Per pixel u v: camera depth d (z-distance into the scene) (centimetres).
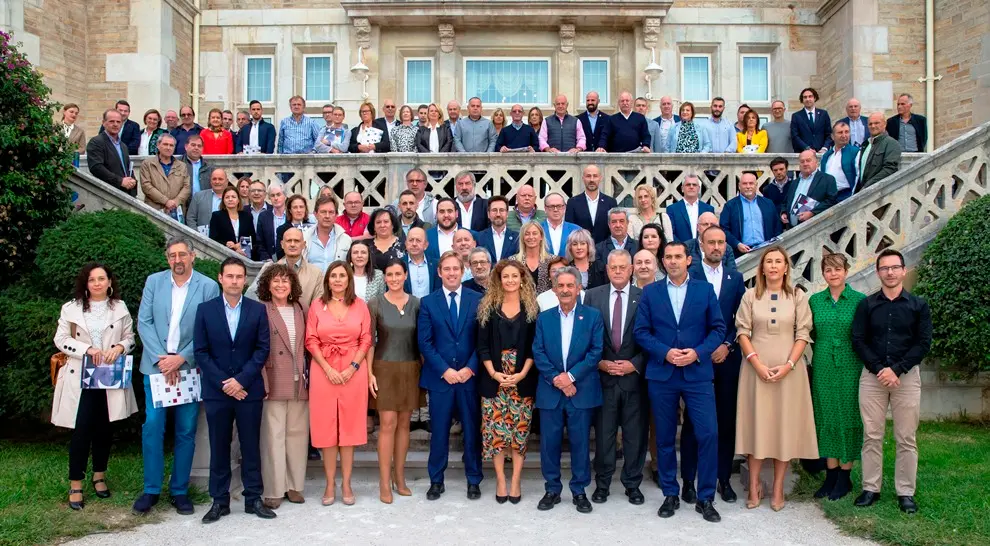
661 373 554
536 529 519
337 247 712
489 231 733
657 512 554
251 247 880
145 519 536
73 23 1260
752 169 941
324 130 1048
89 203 812
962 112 1238
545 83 1425
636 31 1385
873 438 546
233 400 547
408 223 759
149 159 897
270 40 1405
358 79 1394
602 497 581
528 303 585
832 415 562
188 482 564
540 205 948
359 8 1356
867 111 1288
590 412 569
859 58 1289
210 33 1412
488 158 923
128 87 1285
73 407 554
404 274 598
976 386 791
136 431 686
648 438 612
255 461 552
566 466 658
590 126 1037
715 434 552
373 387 588
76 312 562
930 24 1283
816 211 823
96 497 569
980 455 652
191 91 1397
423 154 919
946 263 745
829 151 900
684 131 1016
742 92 1424
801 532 514
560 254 742
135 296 686
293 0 1405
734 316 598
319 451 664
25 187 739
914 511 530
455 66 1401
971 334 719
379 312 595
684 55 1422
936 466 623
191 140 945
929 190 796
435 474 589
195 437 582
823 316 570
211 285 579
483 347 578
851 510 536
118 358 561
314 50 1414
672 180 966
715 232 607
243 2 1411
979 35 1206
